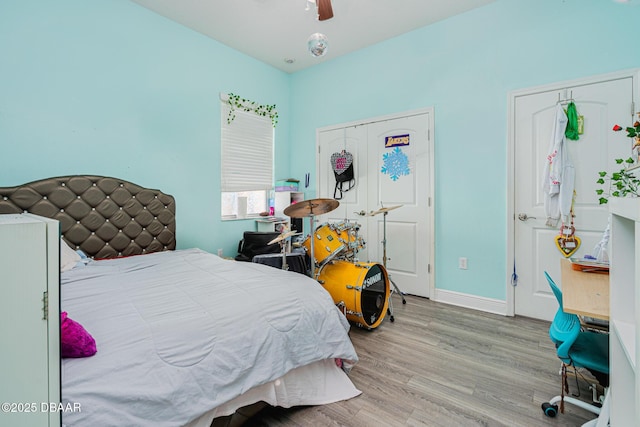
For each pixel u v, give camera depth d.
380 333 2.44
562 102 2.53
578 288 1.39
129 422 0.88
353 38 3.47
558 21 2.54
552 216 2.57
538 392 1.68
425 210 3.30
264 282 1.76
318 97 4.17
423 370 1.90
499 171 2.85
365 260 3.76
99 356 0.97
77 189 2.42
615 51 2.33
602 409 1.24
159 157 3.00
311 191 4.30
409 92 3.37
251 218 3.95
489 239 2.92
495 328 2.53
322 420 1.46
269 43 3.55
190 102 3.24
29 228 0.60
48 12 2.30
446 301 3.18
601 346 1.41
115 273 1.99
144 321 1.21
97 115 2.57
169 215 3.03
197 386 1.07
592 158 2.42
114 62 2.66
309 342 1.52
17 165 2.19
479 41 2.92
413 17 3.06
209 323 1.24
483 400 1.61
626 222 0.97
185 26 3.17
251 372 1.26
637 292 0.69
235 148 3.75
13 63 2.16
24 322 0.60
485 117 2.91
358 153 3.81
